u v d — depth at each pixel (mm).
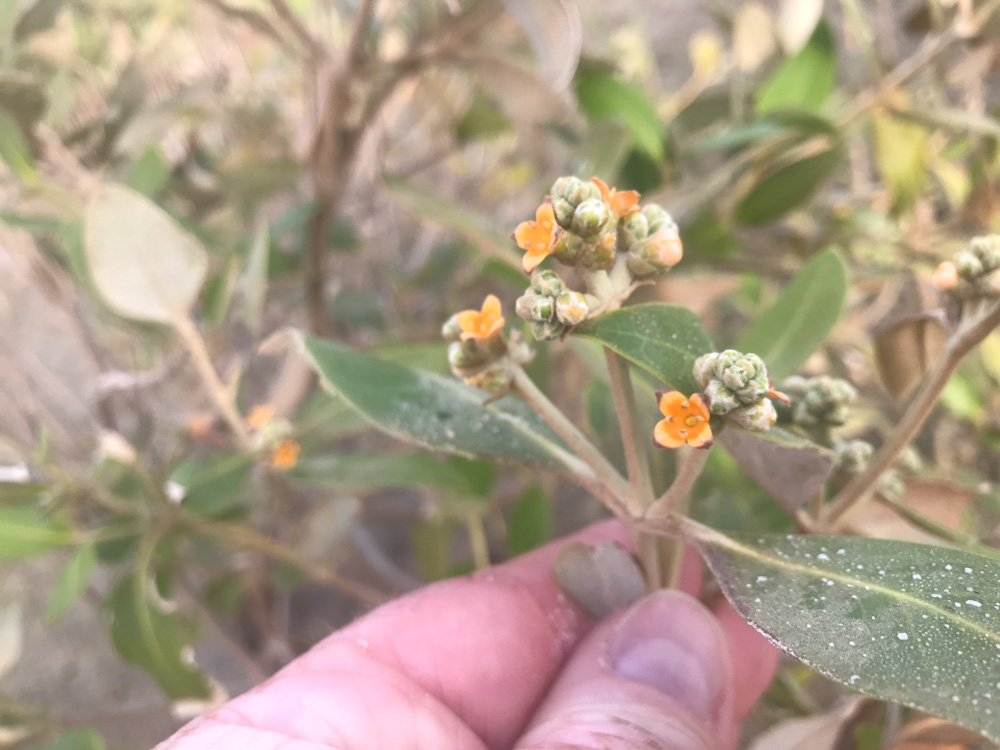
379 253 276
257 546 174
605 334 79
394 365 115
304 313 271
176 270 142
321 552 205
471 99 229
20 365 245
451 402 113
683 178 185
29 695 247
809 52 168
